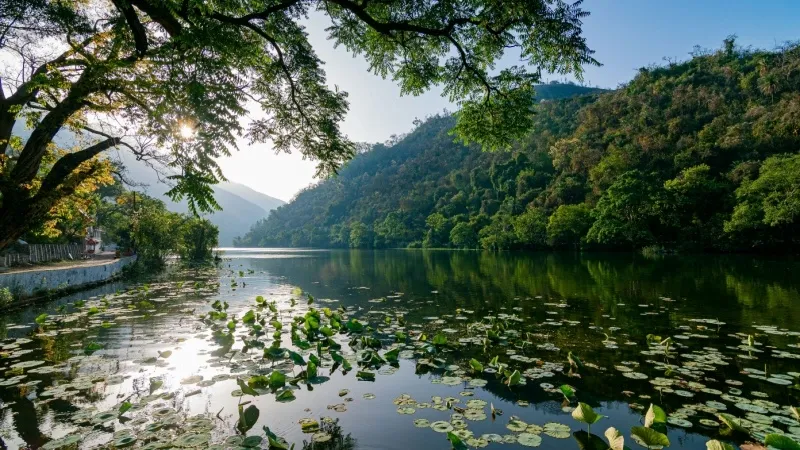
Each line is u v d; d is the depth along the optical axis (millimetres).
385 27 6086
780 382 4961
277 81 7383
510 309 10539
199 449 3434
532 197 65625
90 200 11234
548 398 4598
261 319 9570
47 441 3600
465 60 7000
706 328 7996
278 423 3982
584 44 5844
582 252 45906
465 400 4559
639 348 6594
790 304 10547
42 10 6316
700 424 3885
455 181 105625
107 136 8281
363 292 14883
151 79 6020
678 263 25562
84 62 6945
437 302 12070
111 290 16250
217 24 5352
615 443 3242
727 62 75250
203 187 5715
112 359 6273
